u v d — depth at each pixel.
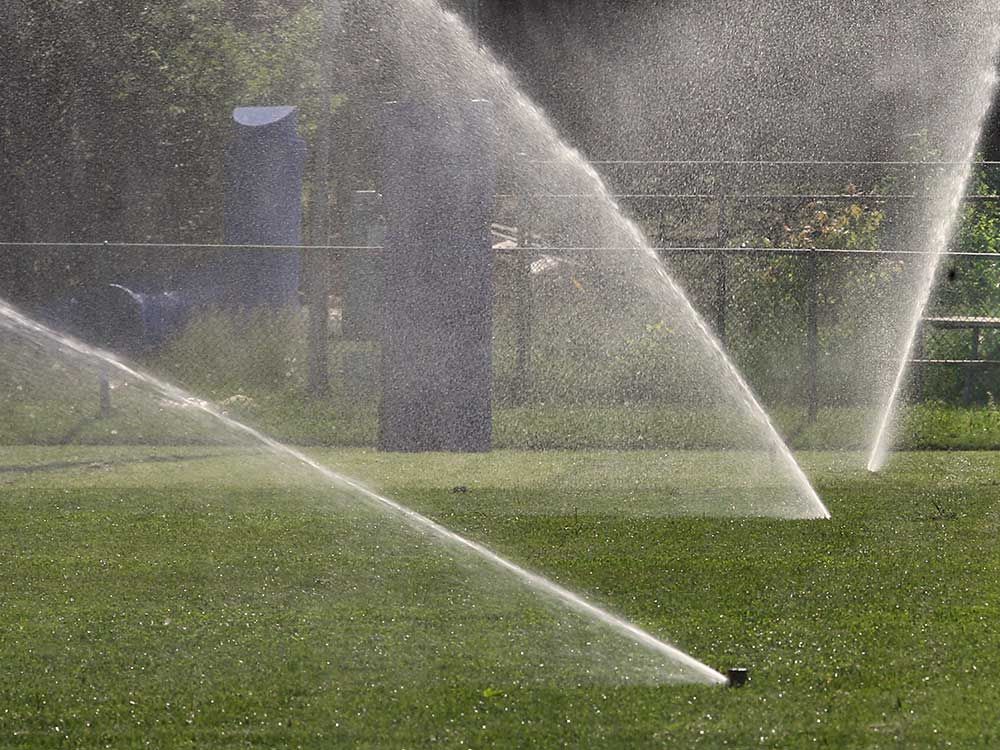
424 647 15.37
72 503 24.58
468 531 22.34
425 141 31.56
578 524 22.94
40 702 13.59
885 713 12.98
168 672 14.55
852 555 20.53
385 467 29.27
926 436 33.72
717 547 21.09
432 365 31.73
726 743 12.16
